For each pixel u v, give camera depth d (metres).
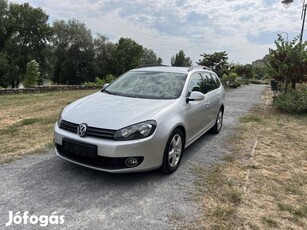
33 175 3.94
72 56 48.19
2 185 3.62
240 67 47.53
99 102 4.26
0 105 10.38
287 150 5.59
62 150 3.93
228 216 3.13
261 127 7.64
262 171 4.46
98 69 50.19
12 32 38.34
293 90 12.14
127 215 3.07
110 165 3.52
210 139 6.27
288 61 11.84
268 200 3.54
